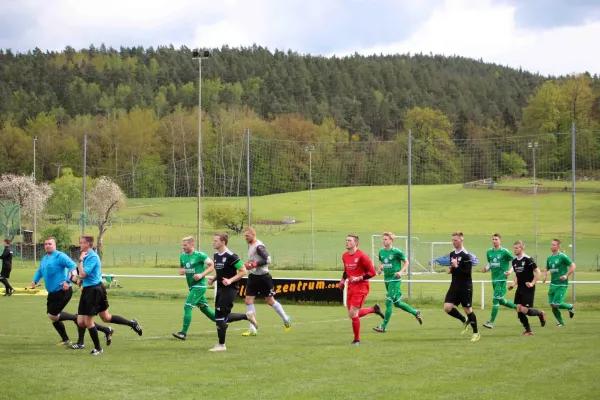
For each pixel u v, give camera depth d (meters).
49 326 16.39
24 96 140.75
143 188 99.38
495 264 16.55
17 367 10.41
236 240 73.38
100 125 123.31
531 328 16.69
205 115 123.31
